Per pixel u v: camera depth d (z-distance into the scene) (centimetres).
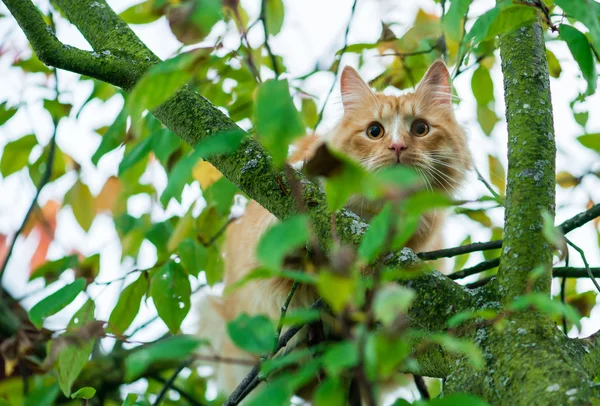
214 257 548
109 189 620
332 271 181
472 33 275
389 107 535
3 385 573
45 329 491
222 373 603
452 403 176
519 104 319
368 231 185
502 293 275
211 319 597
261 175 319
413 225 179
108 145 448
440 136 529
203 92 575
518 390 239
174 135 439
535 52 333
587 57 272
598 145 491
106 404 616
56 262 497
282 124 170
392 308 161
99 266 497
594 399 223
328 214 301
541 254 279
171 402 619
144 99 192
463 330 270
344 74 560
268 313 516
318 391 176
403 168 174
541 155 303
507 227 291
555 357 244
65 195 623
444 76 550
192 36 224
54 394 379
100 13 410
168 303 438
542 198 292
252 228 526
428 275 288
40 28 384
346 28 554
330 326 447
